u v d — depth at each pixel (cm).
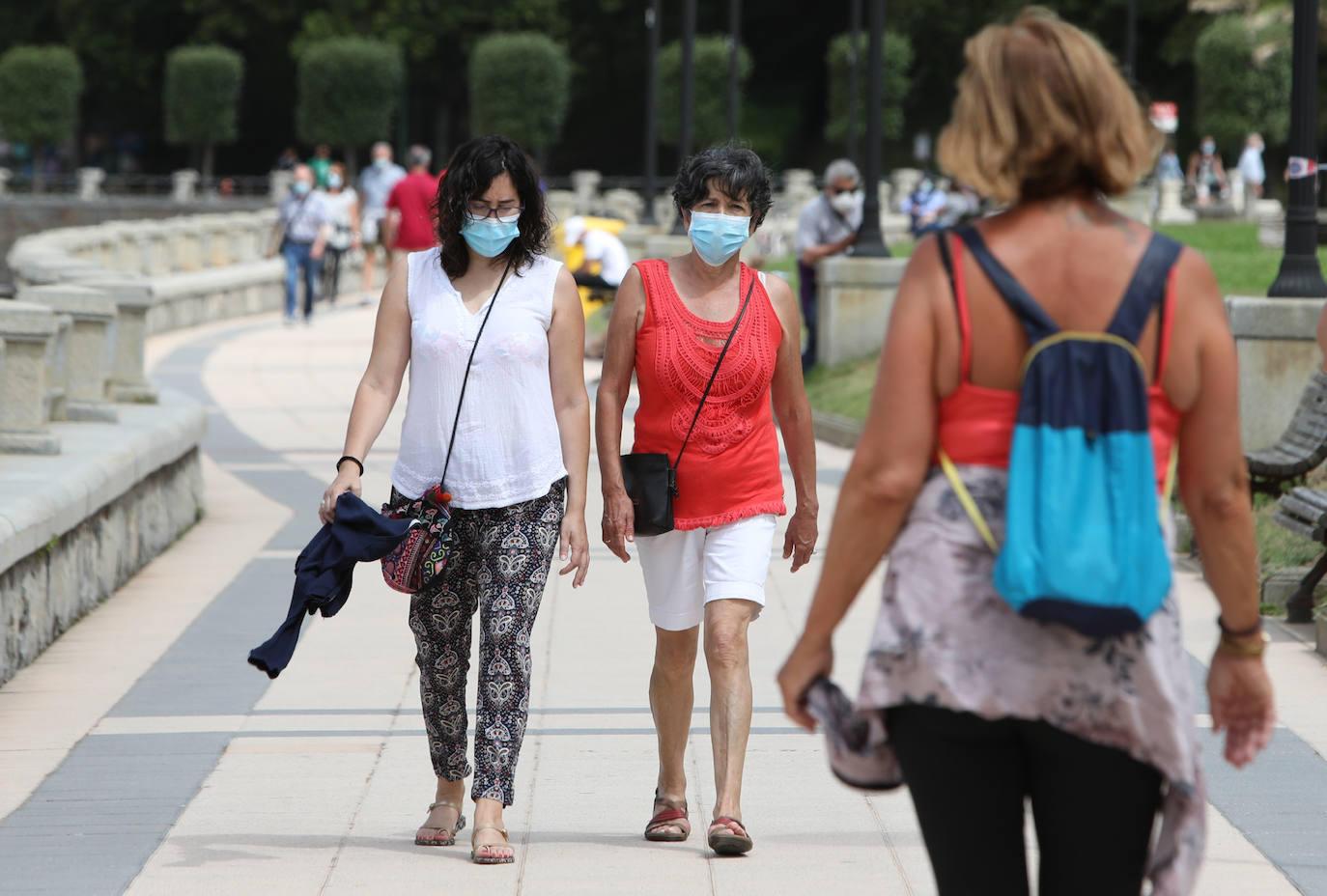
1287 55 15300
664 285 1720
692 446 1708
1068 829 964
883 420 973
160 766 1992
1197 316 965
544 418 1700
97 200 17900
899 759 982
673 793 1759
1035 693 941
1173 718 935
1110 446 938
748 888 1591
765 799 1878
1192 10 15638
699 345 1695
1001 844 968
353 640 2634
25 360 2936
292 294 8556
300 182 8525
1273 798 1847
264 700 2286
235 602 2905
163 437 3309
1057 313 955
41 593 2552
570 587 3025
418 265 1720
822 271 5806
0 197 18375
